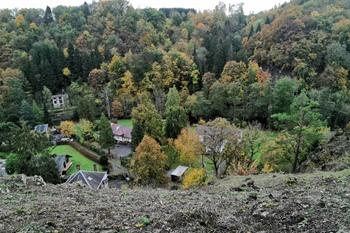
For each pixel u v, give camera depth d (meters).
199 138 38.09
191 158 35.94
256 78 63.94
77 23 101.00
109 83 74.06
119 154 50.47
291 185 13.67
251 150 31.11
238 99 59.19
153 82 73.19
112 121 66.44
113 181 40.47
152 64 74.50
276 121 47.84
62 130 58.09
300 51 66.75
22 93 68.50
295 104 27.41
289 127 29.80
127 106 70.50
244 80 64.56
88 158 49.22
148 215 9.38
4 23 97.81
